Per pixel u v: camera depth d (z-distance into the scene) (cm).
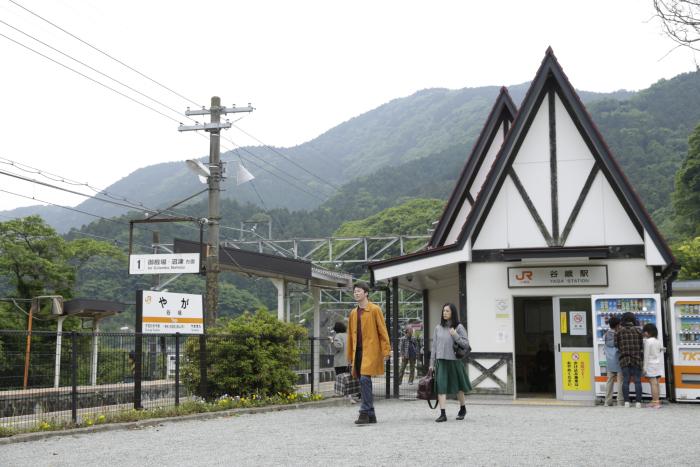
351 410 1268
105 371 1104
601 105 9412
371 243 5781
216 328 1368
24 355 980
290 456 713
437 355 1041
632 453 729
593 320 1432
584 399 1454
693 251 3556
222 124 1902
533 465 650
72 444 853
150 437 903
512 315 1500
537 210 1520
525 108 1526
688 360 1388
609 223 1489
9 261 2733
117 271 4794
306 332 1461
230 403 1228
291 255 3728
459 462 665
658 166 7112
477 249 1530
